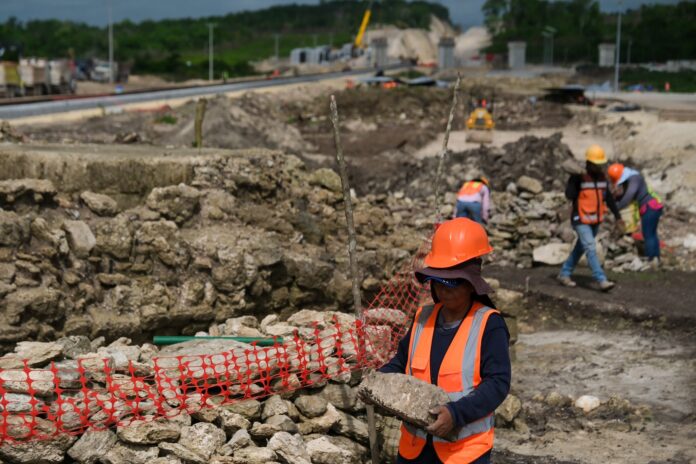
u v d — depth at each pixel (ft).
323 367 16.14
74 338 17.46
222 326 19.79
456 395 10.59
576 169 32.53
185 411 14.40
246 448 14.25
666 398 22.48
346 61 486.79
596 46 435.94
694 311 29.86
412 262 25.67
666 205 48.29
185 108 125.70
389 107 147.02
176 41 583.99
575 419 21.02
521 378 24.52
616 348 27.58
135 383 14.55
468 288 10.85
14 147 28.73
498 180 52.54
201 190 25.90
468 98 155.33
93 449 13.60
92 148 29.58
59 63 171.01
